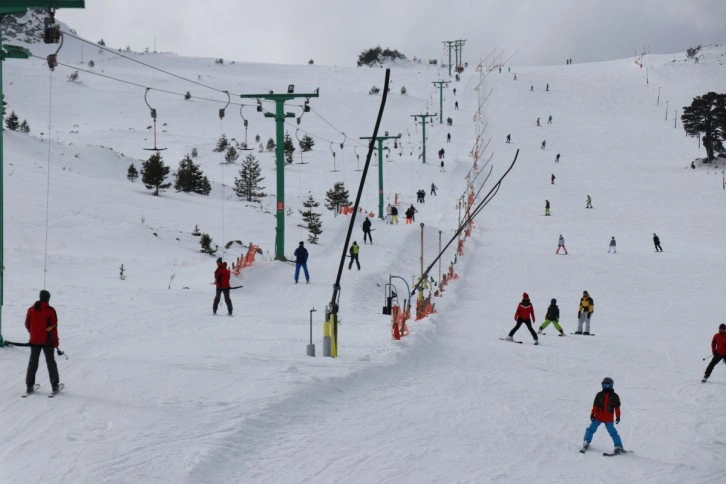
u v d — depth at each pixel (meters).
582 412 15.13
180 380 13.79
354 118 119.06
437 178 76.94
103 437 10.51
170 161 79.25
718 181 74.88
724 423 14.75
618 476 11.24
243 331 20.36
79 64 156.25
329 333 17.44
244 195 60.53
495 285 37.84
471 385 16.77
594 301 34.00
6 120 78.88
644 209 63.97
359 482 9.92
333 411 13.31
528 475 10.88
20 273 27.64
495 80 146.75
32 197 40.94
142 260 32.91
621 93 131.12
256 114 120.19
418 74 165.12
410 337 21.08
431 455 11.34
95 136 90.81
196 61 179.50
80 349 16.44
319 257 38.16
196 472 9.48
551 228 56.66
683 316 30.48
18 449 9.94
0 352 15.54
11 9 14.36
